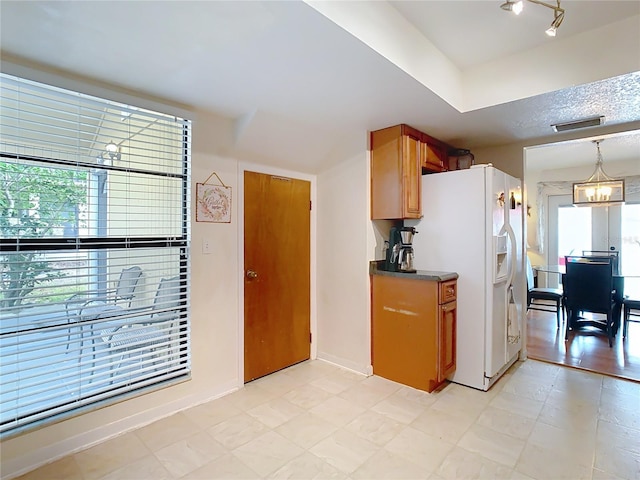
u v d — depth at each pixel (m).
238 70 1.89
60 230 1.95
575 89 2.16
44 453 1.86
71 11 1.38
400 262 2.96
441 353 2.69
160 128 2.39
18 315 1.79
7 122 1.80
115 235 2.17
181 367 2.43
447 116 2.63
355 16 1.58
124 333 2.18
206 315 2.56
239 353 2.79
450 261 2.90
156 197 2.35
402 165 2.84
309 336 3.41
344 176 3.18
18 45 1.64
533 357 3.49
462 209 2.84
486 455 1.94
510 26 2.01
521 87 2.30
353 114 2.59
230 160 2.69
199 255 2.51
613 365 3.26
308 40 1.60
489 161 3.57
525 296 3.46
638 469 1.82
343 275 3.21
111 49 1.68
